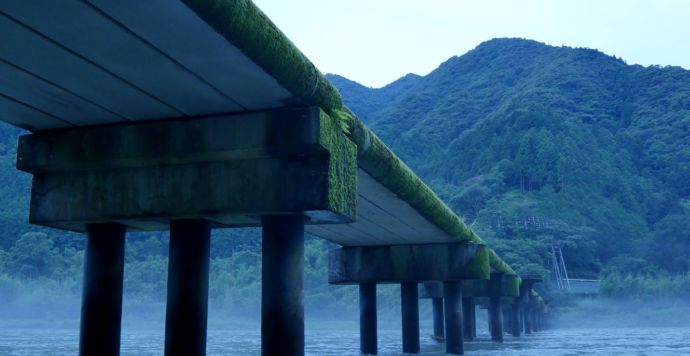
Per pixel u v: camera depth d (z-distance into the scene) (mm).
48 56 10078
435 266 28656
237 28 9289
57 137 13211
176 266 13148
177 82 10969
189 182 12727
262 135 12016
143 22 8953
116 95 11570
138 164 12953
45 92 11461
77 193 13359
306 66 11195
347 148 13109
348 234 26609
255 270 196125
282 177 12203
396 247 29297
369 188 18891
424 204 21656
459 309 32719
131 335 87250
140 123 12781
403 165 18938
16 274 199125
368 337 30250
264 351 12305
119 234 13922
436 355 31969
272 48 10141
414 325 31922
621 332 101062
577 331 108500
